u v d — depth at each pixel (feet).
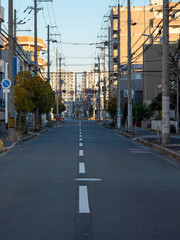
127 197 22.97
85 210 19.49
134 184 27.71
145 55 191.01
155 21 239.09
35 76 123.44
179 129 119.24
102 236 15.16
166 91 63.05
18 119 103.30
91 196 23.18
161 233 15.61
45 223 17.06
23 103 99.45
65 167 37.06
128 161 43.32
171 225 16.83
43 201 21.70
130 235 15.31
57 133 122.21
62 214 18.70
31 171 34.27
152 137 88.74
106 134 116.06
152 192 24.67
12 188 25.82
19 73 105.60
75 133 121.29
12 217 18.12
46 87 128.06
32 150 57.31
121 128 159.53
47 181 28.73
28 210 19.56
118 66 153.17
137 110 168.55
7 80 71.05
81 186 26.55
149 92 190.08
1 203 21.22
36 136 102.89
